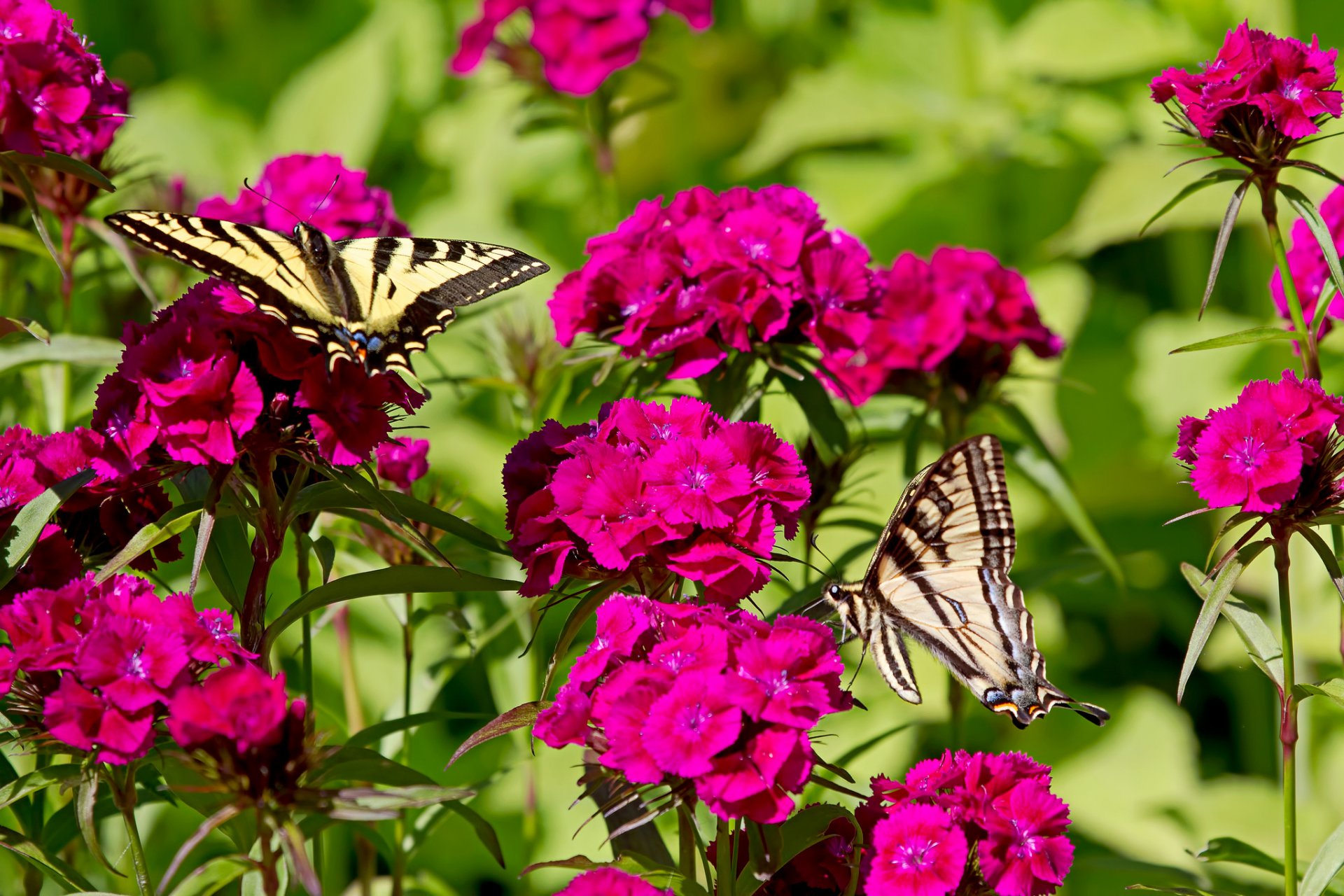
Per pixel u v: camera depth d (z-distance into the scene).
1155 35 8.66
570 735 2.96
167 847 5.51
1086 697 7.14
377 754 3.20
